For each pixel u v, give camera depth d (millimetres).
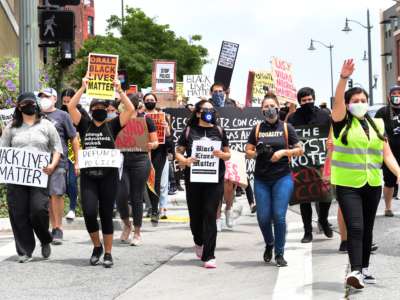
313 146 12164
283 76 14555
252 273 9828
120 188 12242
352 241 8375
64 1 13844
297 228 14055
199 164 10305
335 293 8406
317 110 12297
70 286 9031
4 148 10422
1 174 10398
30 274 9742
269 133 10383
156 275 9742
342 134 8461
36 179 10430
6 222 14195
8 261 10656
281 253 10258
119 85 10516
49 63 20625
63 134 12367
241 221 15633
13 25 31359
